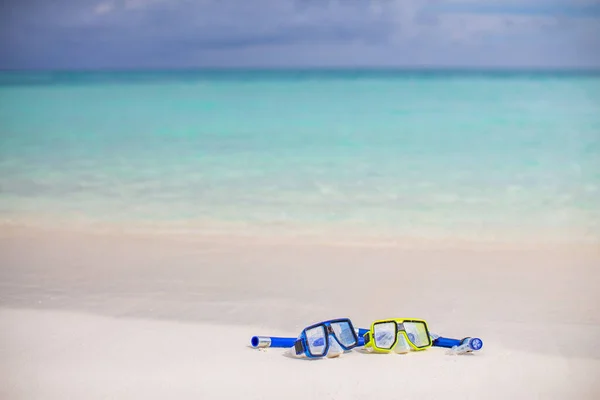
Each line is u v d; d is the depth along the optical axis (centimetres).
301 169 515
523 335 284
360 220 407
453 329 289
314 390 243
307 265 350
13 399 237
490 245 373
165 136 659
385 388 244
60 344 273
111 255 363
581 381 250
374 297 317
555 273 341
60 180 489
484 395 241
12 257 361
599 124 709
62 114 842
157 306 308
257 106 930
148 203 438
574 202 433
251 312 303
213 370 255
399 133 670
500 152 571
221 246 374
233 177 492
